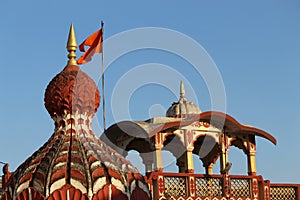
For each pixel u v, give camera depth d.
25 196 23.41
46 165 24.00
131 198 23.81
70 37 27.11
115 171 24.00
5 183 27.53
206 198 30.69
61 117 25.67
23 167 24.67
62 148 24.55
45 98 26.14
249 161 32.75
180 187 30.42
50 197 23.06
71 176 23.47
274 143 32.78
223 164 32.09
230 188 31.31
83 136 25.27
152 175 29.98
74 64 26.81
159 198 29.73
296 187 32.81
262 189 32.03
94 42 28.50
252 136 33.00
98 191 23.33
